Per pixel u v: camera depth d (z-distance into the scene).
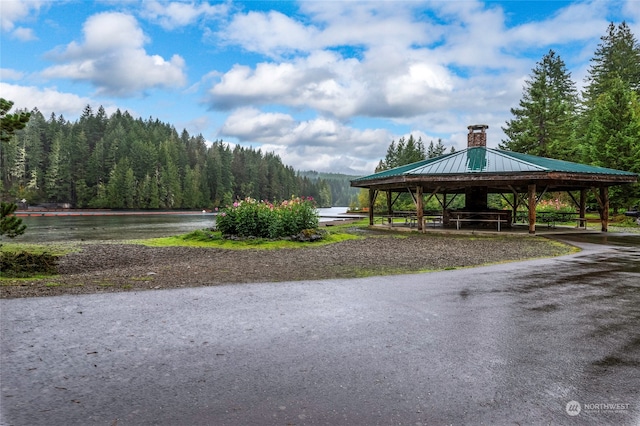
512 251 11.87
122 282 7.11
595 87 46.47
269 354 3.66
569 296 5.93
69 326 4.45
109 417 2.58
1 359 3.52
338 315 4.92
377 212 46.16
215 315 4.91
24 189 83.62
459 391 2.95
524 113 40.06
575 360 3.53
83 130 102.12
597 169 18.14
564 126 39.19
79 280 7.36
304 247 13.27
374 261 9.94
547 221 21.55
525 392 2.94
